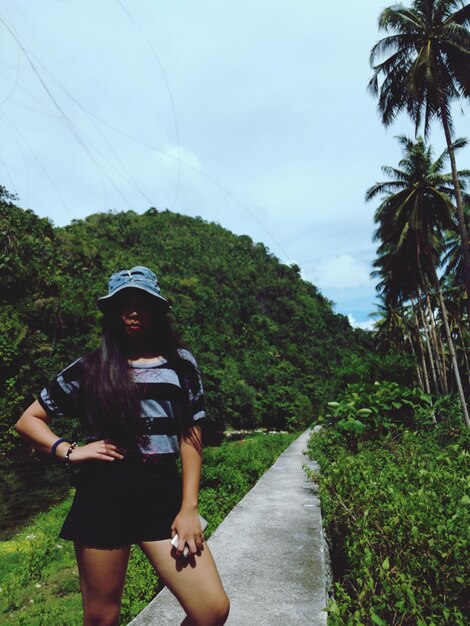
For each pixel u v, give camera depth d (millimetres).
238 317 100812
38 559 7363
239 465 10273
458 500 2230
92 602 1246
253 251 139250
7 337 28844
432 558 1792
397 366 8273
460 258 31844
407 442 4672
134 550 5371
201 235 136375
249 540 3412
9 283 35375
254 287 115188
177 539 1241
